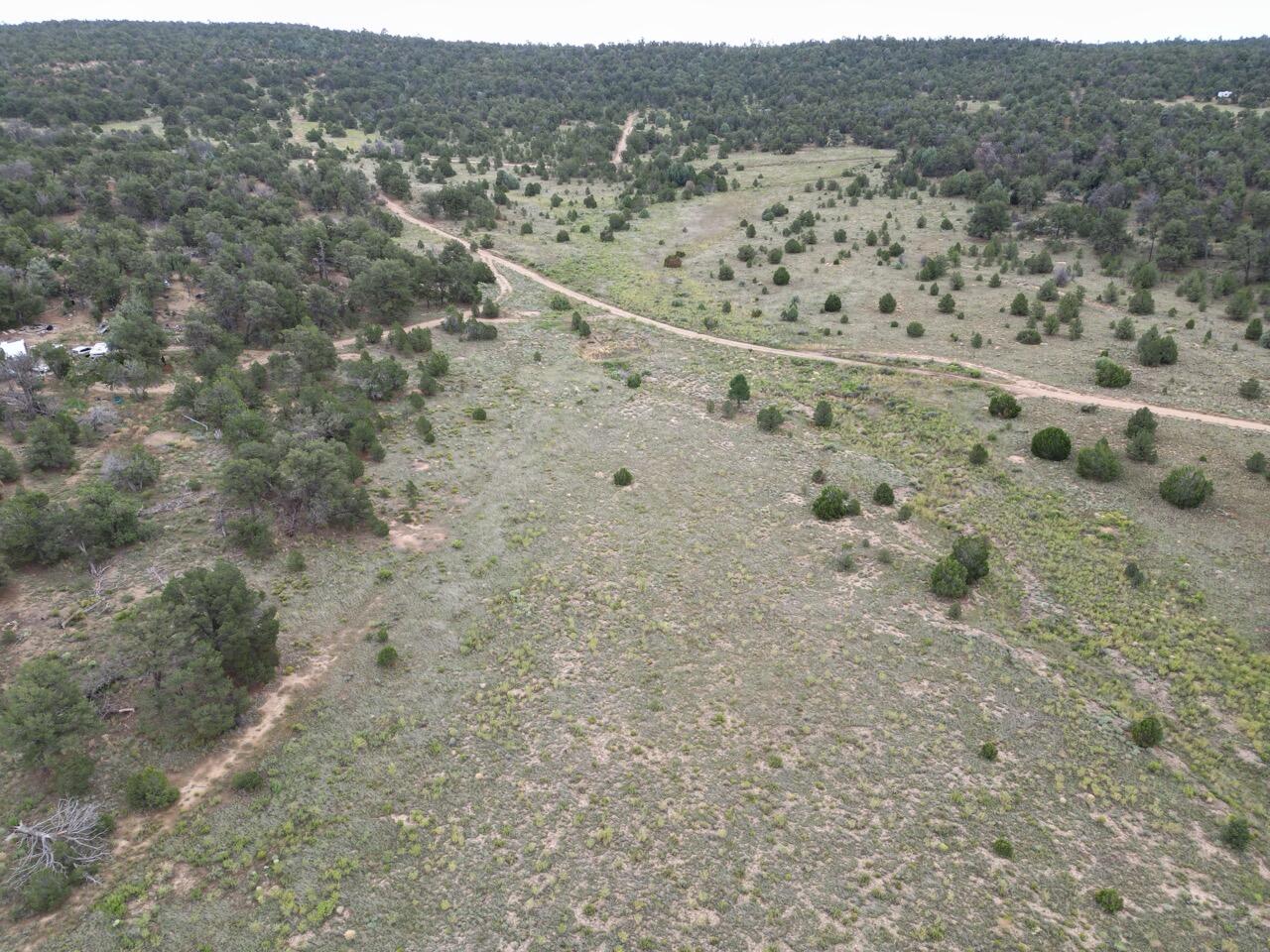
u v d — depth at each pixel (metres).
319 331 68.56
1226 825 27.42
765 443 60.22
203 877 25.72
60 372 59.84
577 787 29.45
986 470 53.59
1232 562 42.00
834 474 54.97
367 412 58.75
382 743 31.44
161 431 56.12
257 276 77.19
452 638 37.94
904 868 25.98
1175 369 66.25
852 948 23.28
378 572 42.69
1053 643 37.62
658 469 55.94
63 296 75.06
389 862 26.38
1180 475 47.28
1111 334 75.19
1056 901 24.84
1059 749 31.14
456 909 24.72
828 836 27.20
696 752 31.05
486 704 33.69
